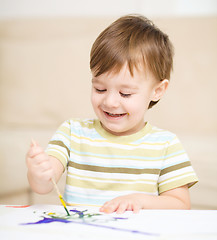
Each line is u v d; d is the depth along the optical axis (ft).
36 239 1.74
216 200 5.57
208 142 6.13
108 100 3.13
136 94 3.21
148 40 3.35
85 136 3.64
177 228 1.99
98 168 3.48
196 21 7.36
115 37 3.25
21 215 2.25
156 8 8.11
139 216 2.29
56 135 3.64
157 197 3.12
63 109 7.54
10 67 7.81
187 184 3.46
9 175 6.24
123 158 3.49
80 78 7.55
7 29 7.96
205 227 2.01
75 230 1.90
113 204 2.52
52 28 7.85
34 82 7.70
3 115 7.72
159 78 3.46
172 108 7.20
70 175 3.51
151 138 3.62
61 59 7.68
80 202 3.43
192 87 7.21
